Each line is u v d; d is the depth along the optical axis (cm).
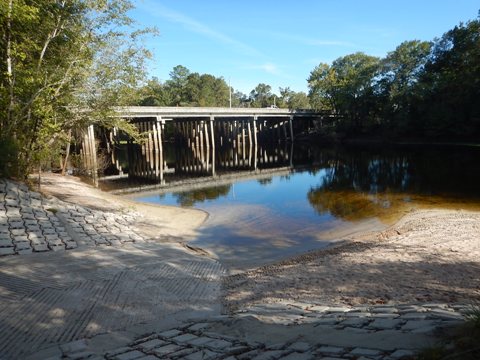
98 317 658
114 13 1820
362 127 6581
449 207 1725
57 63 1784
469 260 902
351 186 2456
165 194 2414
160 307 714
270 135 6594
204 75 10038
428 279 774
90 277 866
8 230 1148
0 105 1594
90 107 1984
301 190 2402
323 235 1395
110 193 2439
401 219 1538
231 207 1944
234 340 482
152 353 466
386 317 476
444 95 4909
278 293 773
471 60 4678
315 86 7350
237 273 995
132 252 1117
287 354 389
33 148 1769
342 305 642
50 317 653
